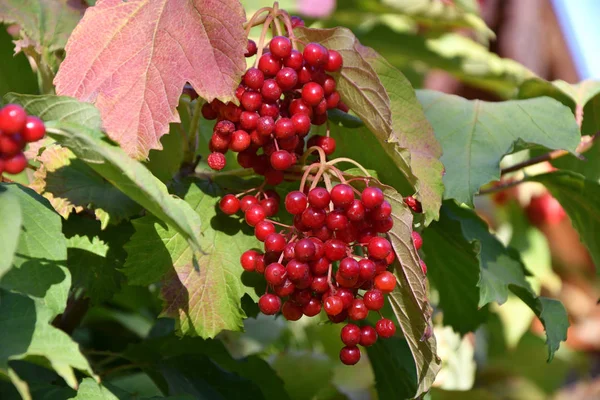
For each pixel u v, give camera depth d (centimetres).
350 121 84
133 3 77
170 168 87
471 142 87
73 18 86
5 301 72
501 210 129
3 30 88
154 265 78
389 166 85
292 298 77
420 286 77
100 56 76
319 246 75
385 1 127
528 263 126
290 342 115
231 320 79
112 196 81
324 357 105
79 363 71
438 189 82
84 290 84
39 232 75
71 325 88
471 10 129
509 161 101
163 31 77
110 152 71
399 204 77
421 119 82
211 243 80
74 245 81
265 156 79
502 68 128
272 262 77
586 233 96
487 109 90
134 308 103
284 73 77
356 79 79
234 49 77
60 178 80
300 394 104
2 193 70
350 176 78
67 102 74
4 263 68
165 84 76
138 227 78
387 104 78
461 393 120
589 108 97
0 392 76
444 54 129
